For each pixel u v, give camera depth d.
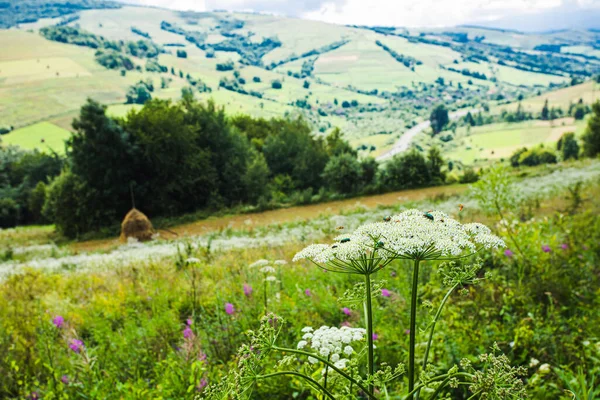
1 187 68.50
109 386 4.66
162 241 25.47
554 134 181.12
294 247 14.76
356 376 2.54
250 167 41.41
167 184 38.97
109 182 36.56
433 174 43.53
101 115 36.31
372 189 41.25
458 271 2.58
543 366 3.85
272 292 7.30
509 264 6.65
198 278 9.48
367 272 2.39
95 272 14.56
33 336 6.68
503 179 7.80
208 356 5.15
